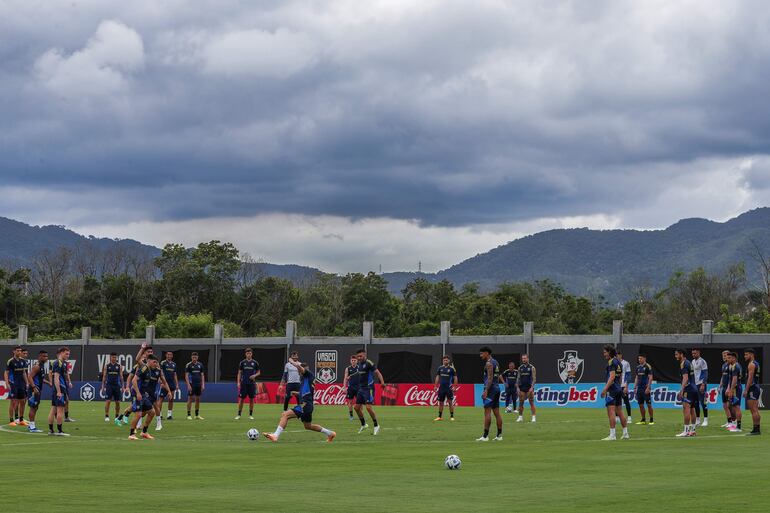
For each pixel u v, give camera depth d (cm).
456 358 5906
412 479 1900
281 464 2209
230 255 11256
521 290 11300
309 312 10838
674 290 10912
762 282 10694
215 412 4881
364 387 3312
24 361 3747
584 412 4906
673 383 5397
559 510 1476
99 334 10456
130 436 3052
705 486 1761
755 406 3116
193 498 1631
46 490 1739
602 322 11550
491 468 2095
